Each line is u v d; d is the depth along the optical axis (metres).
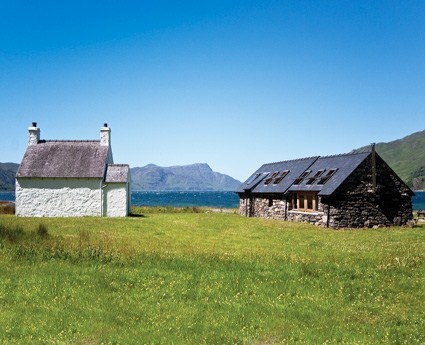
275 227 40.00
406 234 35.28
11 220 38.84
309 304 14.36
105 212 48.28
